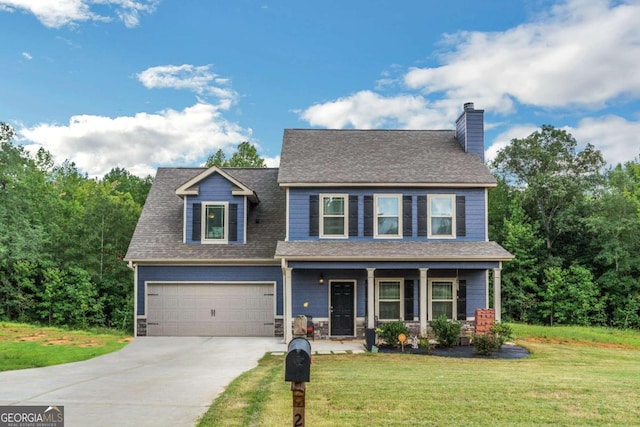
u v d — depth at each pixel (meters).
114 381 10.20
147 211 22.47
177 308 20.58
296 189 19.73
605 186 35.31
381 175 19.77
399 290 19.66
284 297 18.81
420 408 7.72
